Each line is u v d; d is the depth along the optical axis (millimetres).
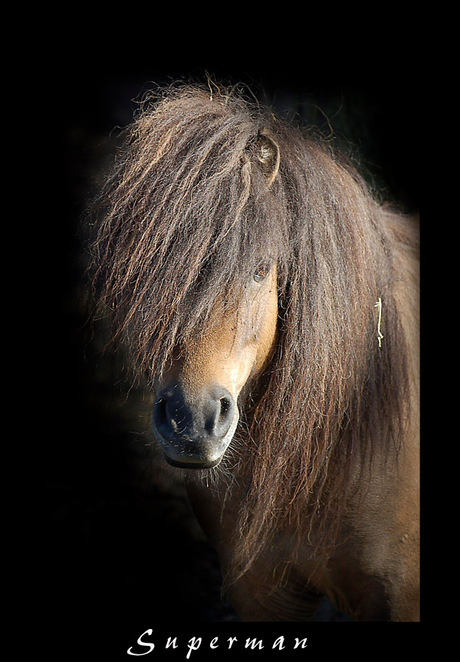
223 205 4238
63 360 7141
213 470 4391
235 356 4270
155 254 4258
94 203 4406
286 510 4445
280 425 4371
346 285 4375
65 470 6656
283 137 4379
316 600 4691
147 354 4301
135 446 5816
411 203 5969
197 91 4449
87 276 4480
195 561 5863
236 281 4238
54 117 7438
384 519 4492
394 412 4477
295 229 4324
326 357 4348
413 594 4562
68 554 5801
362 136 6562
